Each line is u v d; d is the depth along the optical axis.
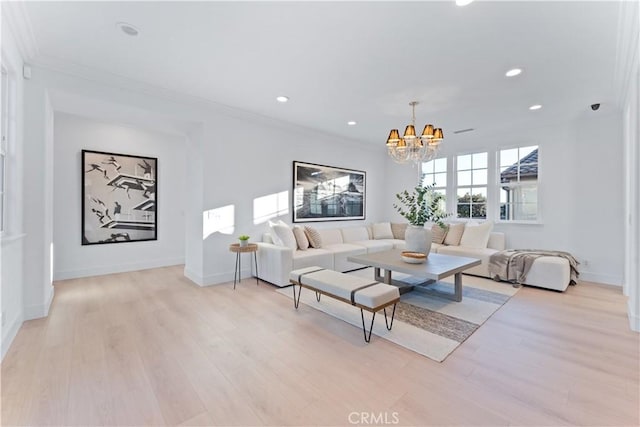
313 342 2.30
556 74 2.85
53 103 3.11
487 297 3.43
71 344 2.22
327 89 3.29
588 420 1.46
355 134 5.36
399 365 1.97
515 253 4.18
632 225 2.65
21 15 2.03
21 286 2.56
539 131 4.64
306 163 5.18
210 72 2.90
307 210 5.21
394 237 6.16
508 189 5.02
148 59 2.65
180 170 5.31
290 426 1.43
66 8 1.96
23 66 2.58
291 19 2.06
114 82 3.06
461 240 4.99
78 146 4.25
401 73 2.88
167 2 1.90
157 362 1.99
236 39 2.32
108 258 4.54
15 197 2.42
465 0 1.84
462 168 5.58
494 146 5.14
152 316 2.81
